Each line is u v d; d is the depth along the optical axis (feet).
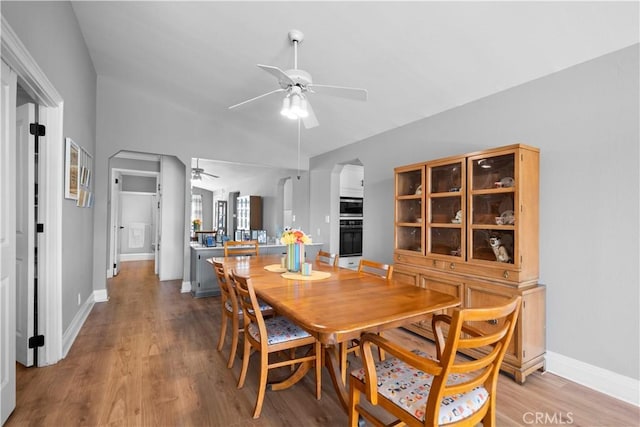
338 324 4.49
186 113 15.99
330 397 6.65
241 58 10.59
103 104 14.19
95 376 7.31
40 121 7.68
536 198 7.98
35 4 6.23
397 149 12.67
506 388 7.06
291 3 7.62
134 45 11.13
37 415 5.89
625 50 6.68
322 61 9.70
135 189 26.78
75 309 10.01
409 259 10.37
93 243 13.57
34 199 7.73
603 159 7.02
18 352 7.83
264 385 6.01
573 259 7.48
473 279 8.42
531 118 8.30
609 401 6.59
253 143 17.67
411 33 7.76
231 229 29.91
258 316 6.04
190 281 15.75
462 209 8.78
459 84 9.23
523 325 7.24
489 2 6.43
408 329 10.43
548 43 7.09
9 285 5.72
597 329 7.09
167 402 6.36
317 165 18.49
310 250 17.57
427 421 3.85
